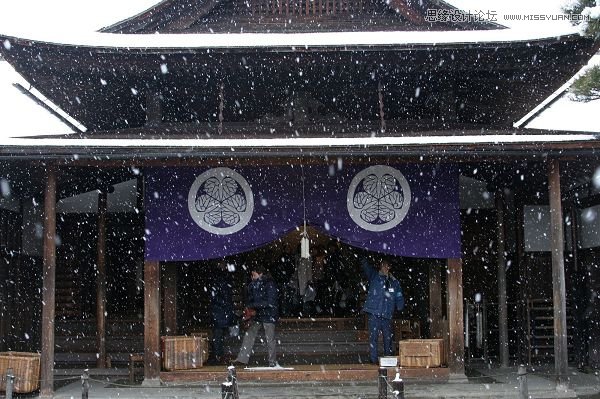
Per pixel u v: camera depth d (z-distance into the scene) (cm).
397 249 1495
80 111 1866
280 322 2031
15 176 1558
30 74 1579
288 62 1531
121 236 2052
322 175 1515
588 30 1367
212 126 1636
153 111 1622
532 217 1914
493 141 1378
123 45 1497
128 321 2011
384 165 1516
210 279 2036
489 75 1614
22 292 1688
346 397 1344
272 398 1337
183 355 1505
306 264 2039
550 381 1491
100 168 1711
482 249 1967
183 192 1506
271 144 1384
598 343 1670
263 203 1506
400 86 1648
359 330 1938
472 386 1428
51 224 1412
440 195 1507
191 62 1529
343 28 1702
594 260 1688
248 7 1700
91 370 1772
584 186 1727
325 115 1667
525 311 1847
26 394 1392
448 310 1498
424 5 1675
